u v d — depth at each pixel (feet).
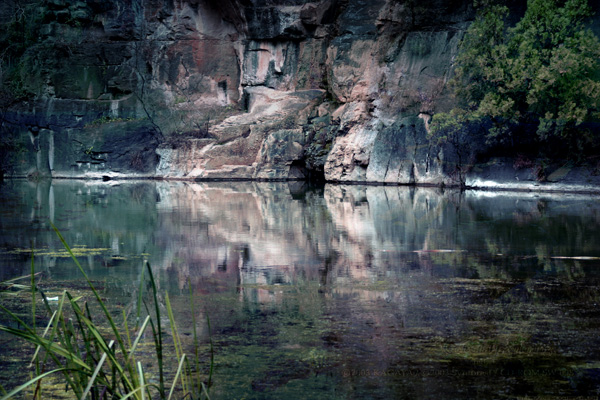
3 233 39.83
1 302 21.72
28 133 111.86
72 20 117.39
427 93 91.81
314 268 28.58
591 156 75.20
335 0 106.83
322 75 110.01
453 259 30.81
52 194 73.10
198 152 107.34
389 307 21.40
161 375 10.97
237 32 114.52
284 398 13.55
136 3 115.85
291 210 55.21
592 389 13.94
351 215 51.08
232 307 21.42
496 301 22.18
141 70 116.06
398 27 97.40
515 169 79.41
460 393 13.79
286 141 104.83
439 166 86.84
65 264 29.32
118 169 110.32
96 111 114.42
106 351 10.44
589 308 21.07
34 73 116.16
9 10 116.98
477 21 82.94
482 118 82.99
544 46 79.15
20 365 15.53
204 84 115.65
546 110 77.92
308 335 18.15
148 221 46.60
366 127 97.14
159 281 25.67
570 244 35.19
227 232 40.75
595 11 78.84
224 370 15.28
